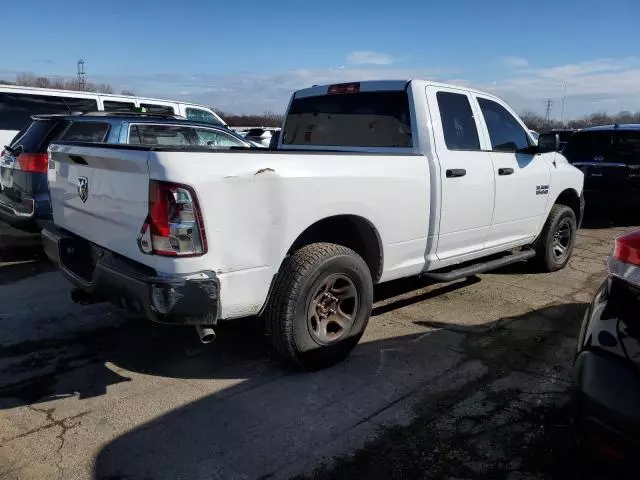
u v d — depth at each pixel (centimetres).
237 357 398
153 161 295
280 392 349
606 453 233
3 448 286
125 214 322
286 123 559
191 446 291
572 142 1011
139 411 324
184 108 1103
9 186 668
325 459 283
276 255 336
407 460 283
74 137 643
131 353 403
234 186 309
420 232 437
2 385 353
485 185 491
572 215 643
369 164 389
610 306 245
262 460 281
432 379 370
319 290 362
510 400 344
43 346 412
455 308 511
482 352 415
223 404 334
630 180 919
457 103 488
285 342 354
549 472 276
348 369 382
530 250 600
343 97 505
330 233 410
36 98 912
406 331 453
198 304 304
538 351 418
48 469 270
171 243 296
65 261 388
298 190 340
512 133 558
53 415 319
